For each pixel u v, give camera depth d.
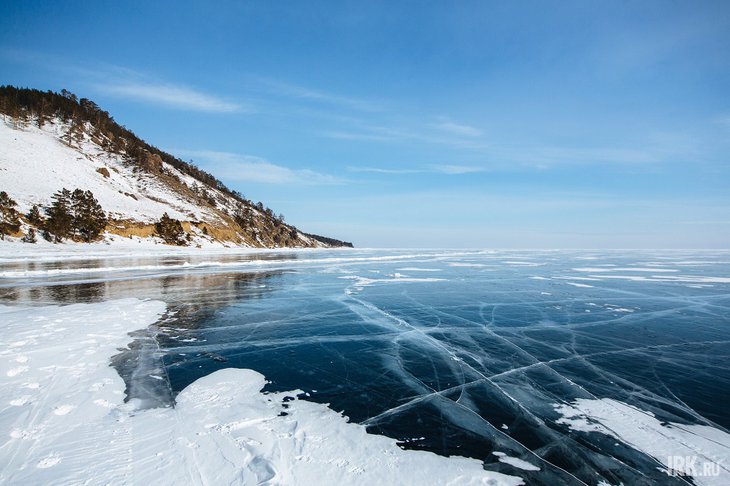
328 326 11.45
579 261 43.50
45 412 5.10
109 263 29.09
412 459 4.38
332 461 4.23
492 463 4.39
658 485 4.09
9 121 88.94
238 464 4.02
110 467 3.88
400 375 7.44
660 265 37.44
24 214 47.50
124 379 6.68
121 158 101.56
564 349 9.44
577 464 4.45
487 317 12.99
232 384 6.68
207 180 139.00
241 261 37.59
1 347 7.74
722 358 8.85
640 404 6.27
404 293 18.05
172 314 12.55
